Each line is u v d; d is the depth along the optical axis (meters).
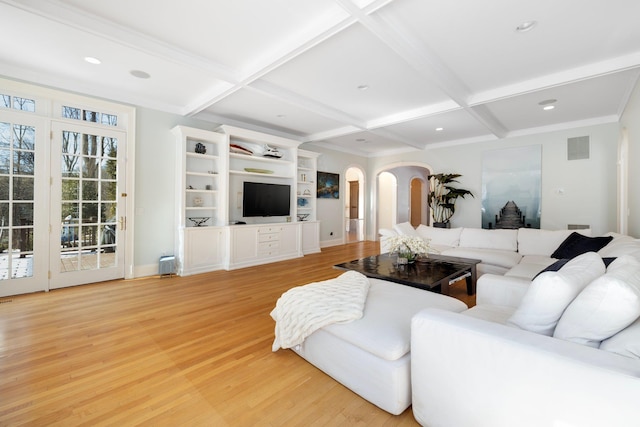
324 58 2.95
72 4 2.20
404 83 3.54
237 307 3.02
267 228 5.27
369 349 1.53
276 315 2.11
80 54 2.95
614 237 3.02
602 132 4.81
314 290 2.08
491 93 3.65
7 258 3.28
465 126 5.38
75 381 1.74
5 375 1.79
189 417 1.46
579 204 5.04
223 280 4.06
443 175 6.45
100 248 3.90
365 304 1.92
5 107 3.23
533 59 2.93
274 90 3.65
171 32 2.54
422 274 2.81
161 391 1.66
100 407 1.53
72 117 3.66
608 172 4.77
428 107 4.30
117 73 3.36
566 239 3.63
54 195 3.55
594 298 1.14
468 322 1.25
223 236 4.76
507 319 1.63
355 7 2.06
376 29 2.29
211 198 4.96
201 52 2.87
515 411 1.08
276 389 1.69
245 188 5.27
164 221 4.42
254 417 1.46
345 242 7.88
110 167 3.96
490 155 6.04
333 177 7.50
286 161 5.84
